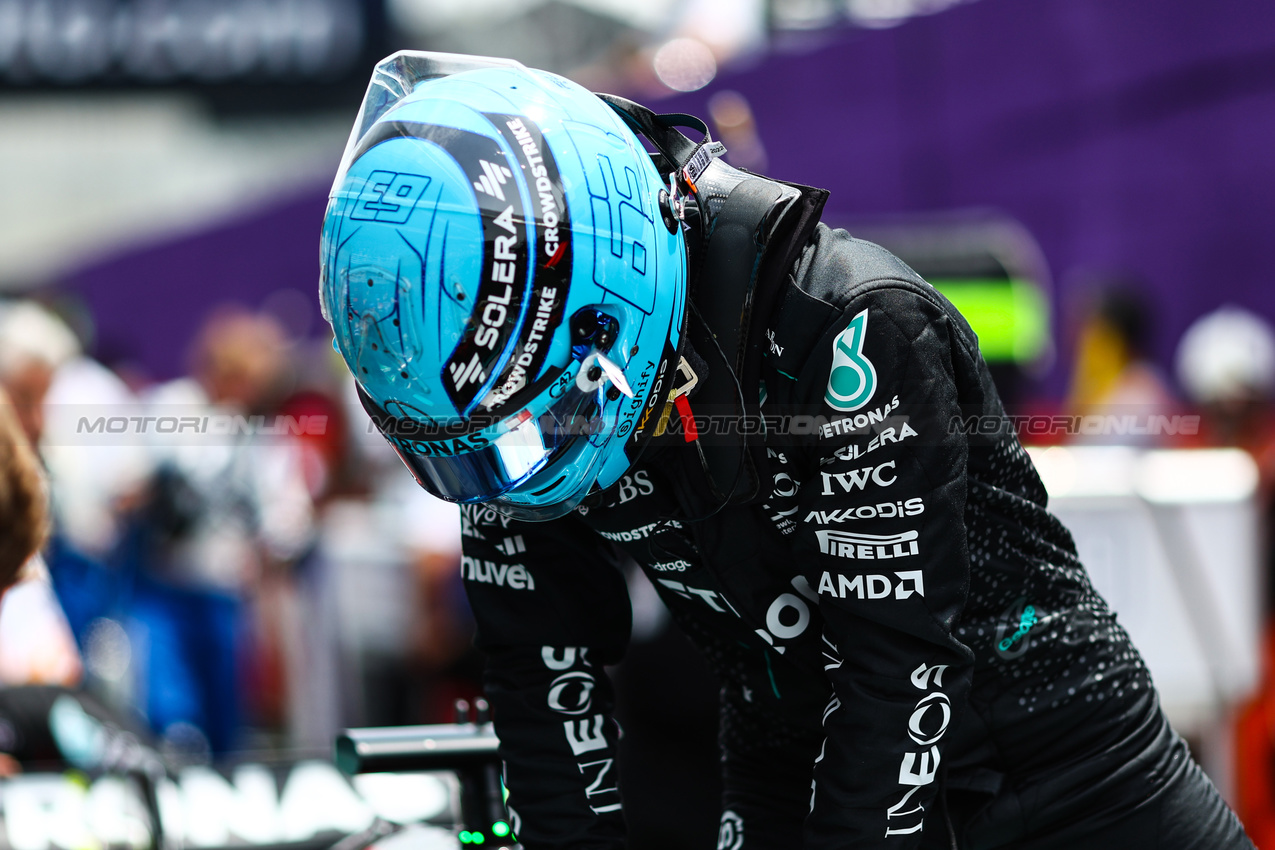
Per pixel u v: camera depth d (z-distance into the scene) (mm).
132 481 16797
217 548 16656
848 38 19859
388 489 17281
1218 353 15562
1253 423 15211
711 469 4910
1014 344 11938
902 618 4738
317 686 16516
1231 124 17453
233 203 30672
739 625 5609
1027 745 5438
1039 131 18750
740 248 4828
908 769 4852
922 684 4809
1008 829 5422
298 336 25984
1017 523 5328
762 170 16438
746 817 6207
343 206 4695
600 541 6027
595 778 5785
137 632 16656
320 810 7258
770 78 20078
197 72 39094
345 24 39219
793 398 4832
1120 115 18219
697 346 4910
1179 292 18031
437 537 15469
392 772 5945
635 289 4680
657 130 5270
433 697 15453
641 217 4730
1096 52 18266
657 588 5965
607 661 6074
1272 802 10047
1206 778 5824
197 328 28484
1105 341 16875
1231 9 17328
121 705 15656
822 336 4730
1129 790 5465
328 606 16562
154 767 7008
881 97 19625
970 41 19141
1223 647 9812
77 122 48031
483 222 4500
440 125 4688
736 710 6402
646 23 36656
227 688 16797
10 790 6898
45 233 49656
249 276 27375
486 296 4488
